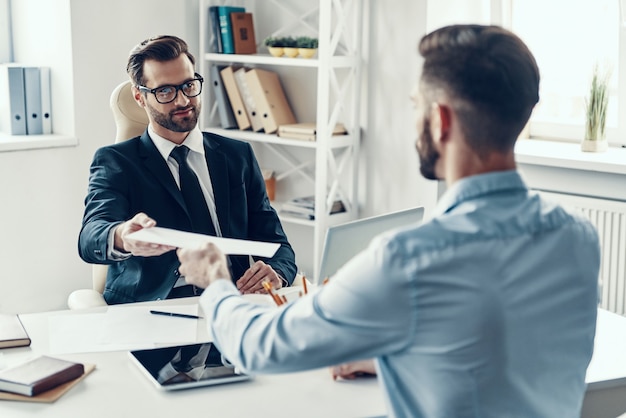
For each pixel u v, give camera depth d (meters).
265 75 3.87
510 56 1.07
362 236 1.91
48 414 1.47
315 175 3.94
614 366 1.75
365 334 1.05
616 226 3.14
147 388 1.58
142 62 2.38
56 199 3.68
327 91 3.57
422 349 1.05
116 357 1.73
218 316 1.24
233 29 3.84
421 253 1.04
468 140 1.09
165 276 2.34
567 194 3.27
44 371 1.58
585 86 3.53
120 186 2.36
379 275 1.03
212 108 4.02
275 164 4.16
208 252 1.33
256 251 1.72
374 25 3.66
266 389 1.59
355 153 3.78
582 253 1.14
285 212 3.85
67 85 3.65
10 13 3.92
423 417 1.09
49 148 3.62
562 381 1.15
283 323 1.12
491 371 1.06
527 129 3.69
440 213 1.12
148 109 2.41
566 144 3.57
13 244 3.58
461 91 1.07
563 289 1.11
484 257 1.05
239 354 1.18
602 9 3.41
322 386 1.61
